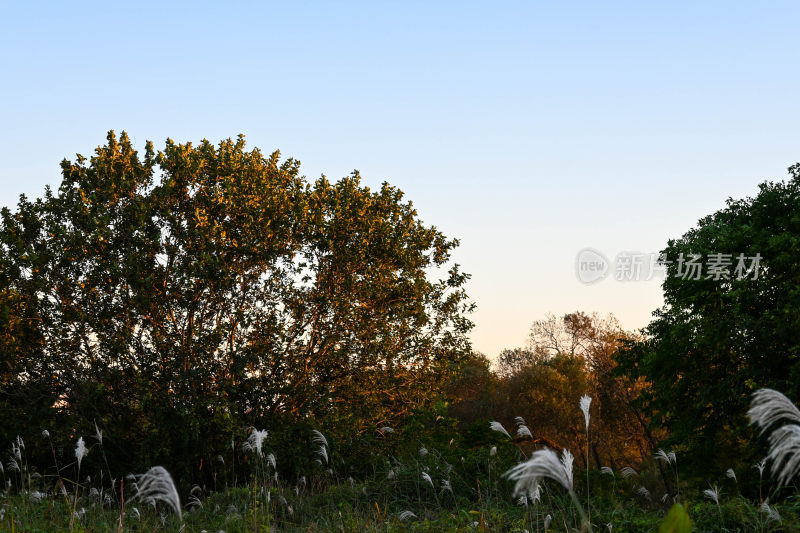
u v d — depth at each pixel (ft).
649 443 136.05
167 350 64.54
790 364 74.02
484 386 170.40
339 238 71.67
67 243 65.67
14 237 66.54
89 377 64.13
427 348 76.69
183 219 69.10
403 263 73.00
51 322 66.03
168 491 10.27
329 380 71.51
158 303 64.85
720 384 75.41
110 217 65.92
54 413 62.54
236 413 63.52
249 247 65.98
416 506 38.40
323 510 38.06
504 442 71.56
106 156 68.80
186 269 63.00
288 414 67.77
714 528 27.81
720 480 71.26
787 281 72.90
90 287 67.51
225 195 67.77
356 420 67.82
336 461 63.00
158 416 61.57
